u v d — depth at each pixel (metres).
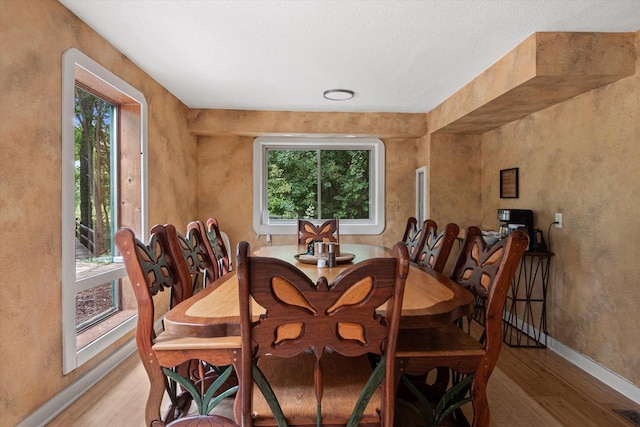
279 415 1.21
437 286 1.77
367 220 4.83
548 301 2.99
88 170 2.60
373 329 1.17
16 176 1.70
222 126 4.21
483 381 1.47
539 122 3.17
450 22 2.18
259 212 4.60
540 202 3.14
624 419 1.95
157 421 1.43
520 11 2.05
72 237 2.07
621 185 2.30
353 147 4.80
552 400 2.13
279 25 2.23
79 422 1.87
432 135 4.27
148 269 1.51
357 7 2.02
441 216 4.28
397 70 2.98
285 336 1.15
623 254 2.28
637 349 2.17
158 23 2.22
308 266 2.34
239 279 1.10
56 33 1.96
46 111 1.89
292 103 3.98
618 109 2.33
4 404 1.64
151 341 1.41
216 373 2.01
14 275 1.69
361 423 1.25
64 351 2.00
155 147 3.27
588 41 2.29
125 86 2.69
